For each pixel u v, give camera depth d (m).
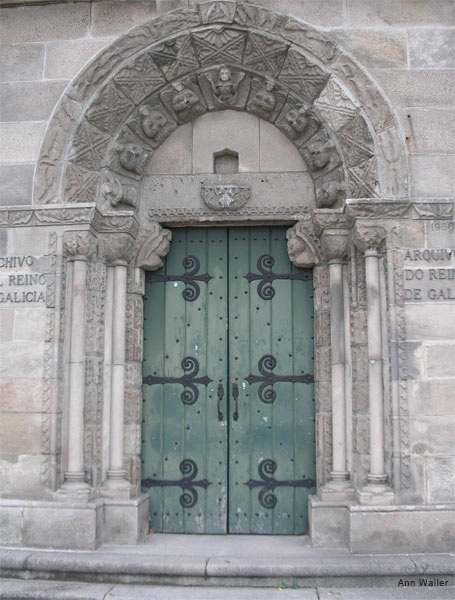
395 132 5.81
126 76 6.12
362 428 5.71
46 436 5.62
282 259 6.56
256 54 6.14
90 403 5.93
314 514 5.69
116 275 6.24
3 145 6.03
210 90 6.44
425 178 5.77
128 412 6.20
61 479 5.68
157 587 5.05
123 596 4.82
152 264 6.43
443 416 5.47
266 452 6.33
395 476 5.43
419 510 5.35
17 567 5.17
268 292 6.52
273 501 6.25
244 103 6.48
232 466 6.33
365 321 5.85
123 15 6.12
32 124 6.04
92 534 5.47
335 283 6.09
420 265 5.64
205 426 6.38
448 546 5.31
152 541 5.89
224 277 6.58
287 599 4.76
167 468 6.36
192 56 6.19
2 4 6.18
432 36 5.94
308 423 6.32
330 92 6.01
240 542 5.90
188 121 6.60
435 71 5.89
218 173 6.57
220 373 6.44
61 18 6.16
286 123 6.40
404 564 5.05
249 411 6.38
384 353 5.66
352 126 5.95
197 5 6.02
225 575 5.06
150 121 6.36
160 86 6.31
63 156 6.00
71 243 5.84
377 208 5.68
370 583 5.03
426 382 5.51
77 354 5.80
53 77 6.09
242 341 6.47
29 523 5.51
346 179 6.06
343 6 6.01
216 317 6.52
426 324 5.57
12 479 5.62
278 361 6.42
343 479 5.84
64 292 5.84
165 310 6.55
